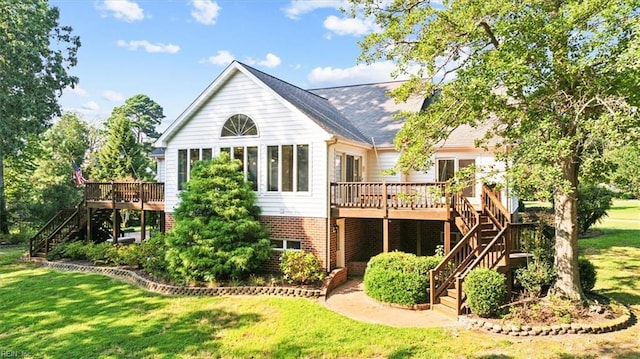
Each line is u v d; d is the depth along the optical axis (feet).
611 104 25.94
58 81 90.53
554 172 25.80
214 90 51.67
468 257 38.40
